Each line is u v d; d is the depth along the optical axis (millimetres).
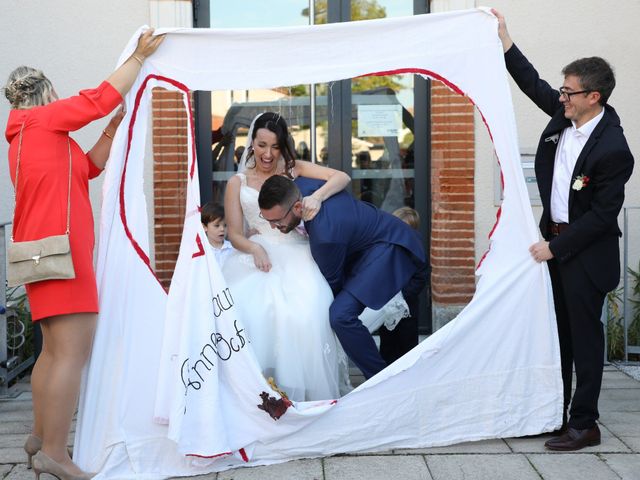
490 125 4074
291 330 4199
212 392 3768
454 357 4020
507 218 4074
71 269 3477
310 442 3883
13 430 4441
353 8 6195
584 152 3906
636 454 3902
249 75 4008
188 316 3764
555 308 4203
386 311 4676
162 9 5801
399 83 6246
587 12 5887
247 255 4484
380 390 3938
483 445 4051
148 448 3773
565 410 4219
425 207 6301
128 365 3785
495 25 4035
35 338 5531
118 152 3826
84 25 5820
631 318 5992
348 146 6297
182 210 5934
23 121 3637
